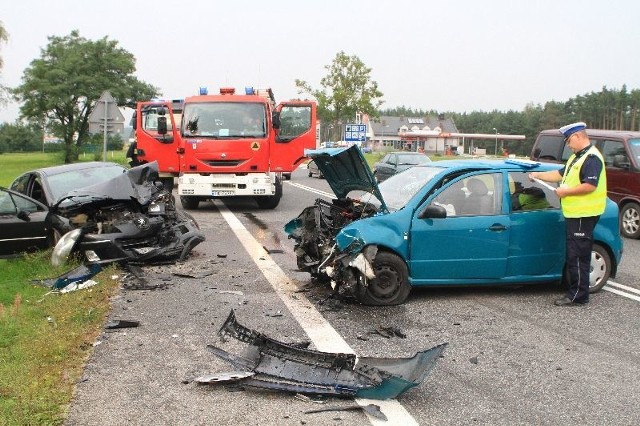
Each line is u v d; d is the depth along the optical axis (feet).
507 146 378.12
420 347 19.29
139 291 25.89
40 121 207.41
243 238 39.83
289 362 16.70
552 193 25.90
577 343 19.90
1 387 15.47
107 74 205.57
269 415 14.46
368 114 146.20
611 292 26.63
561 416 14.65
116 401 15.06
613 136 44.78
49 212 32.76
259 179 53.21
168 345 19.11
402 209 24.12
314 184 91.20
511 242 24.82
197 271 29.68
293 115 54.80
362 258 22.63
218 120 53.01
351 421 14.19
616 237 26.55
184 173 53.21
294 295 25.32
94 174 38.11
